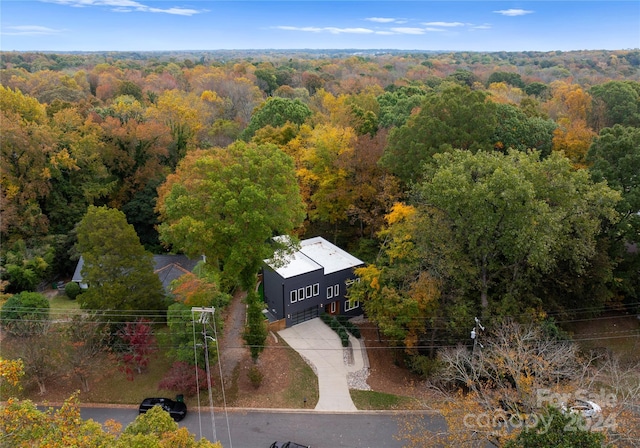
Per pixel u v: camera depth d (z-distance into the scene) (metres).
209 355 26.31
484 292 28.58
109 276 28.64
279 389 27.30
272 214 26.78
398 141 37.75
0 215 38.50
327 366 29.77
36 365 25.92
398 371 29.97
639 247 33.31
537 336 24.22
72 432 14.04
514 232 25.23
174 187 27.58
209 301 27.50
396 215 31.31
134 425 16.09
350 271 36.19
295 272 33.91
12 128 38.69
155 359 29.52
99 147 46.03
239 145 28.39
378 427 24.48
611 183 31.92
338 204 41.12
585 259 29.52
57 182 43.56
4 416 13.30
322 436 23.75
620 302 34.81
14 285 37.72
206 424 24.53
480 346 24.91
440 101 37.75
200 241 25.64
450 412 18.98
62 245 41.94
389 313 28.88
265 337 29.25
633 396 17.22
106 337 27.86
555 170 27.27
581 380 18.61
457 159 29.53
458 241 28.53
